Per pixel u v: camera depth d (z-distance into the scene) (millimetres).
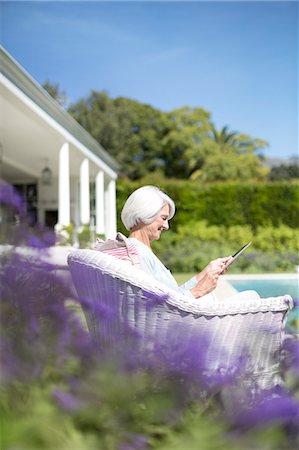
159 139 32906
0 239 1705
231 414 1299
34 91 8188
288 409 1277
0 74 6820
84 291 2248
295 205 17562
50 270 1636
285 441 1278
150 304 2023
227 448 1191
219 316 2047
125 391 1263
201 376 1506
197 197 17875
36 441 1099
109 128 31375
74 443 1128
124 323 2062
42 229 1853
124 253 2332
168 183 19203
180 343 1724
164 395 1342
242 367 1663
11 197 1844
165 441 1245
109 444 1203
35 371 1273
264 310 2082
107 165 16047
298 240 16188
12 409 1170
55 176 17344
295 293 9156
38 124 9352
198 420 1277
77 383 1268
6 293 1501
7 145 12055
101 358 1364
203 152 32438
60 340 1377
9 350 1308
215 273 2438
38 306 1487
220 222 17781
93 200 18734
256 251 15711
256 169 32969
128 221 2451
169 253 15555
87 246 9703
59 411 1207
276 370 1724
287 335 1791
